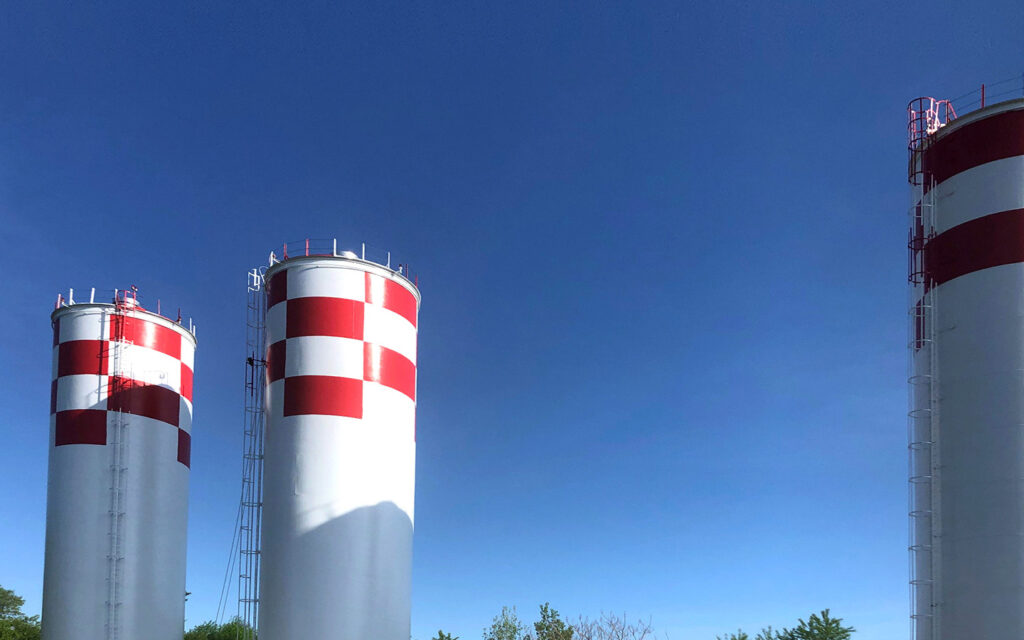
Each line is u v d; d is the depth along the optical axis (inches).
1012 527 1027.3
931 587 1083.3
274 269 1510.8
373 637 1358.3
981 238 1117.7
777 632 1699.1
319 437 1398.9
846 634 1630.2
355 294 1465.3
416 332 1582.2
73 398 1786.4
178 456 1876.2
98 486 1750.7
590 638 1622.8
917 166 1243.2
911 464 1141.1
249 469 1467.8
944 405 1117.7
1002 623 1011.3
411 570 1471.5
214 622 2561.5
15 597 2689.5
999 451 1055.0
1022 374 1056.2
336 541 1364.4
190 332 1972.2
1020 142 1112.8
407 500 1475.1
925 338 1155.3
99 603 1706.4
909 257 1213.7
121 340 1819.6
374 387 1445.6
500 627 1850.4
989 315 1093.1
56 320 1854.1
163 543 1806.1
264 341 1515.7
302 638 1326.3
